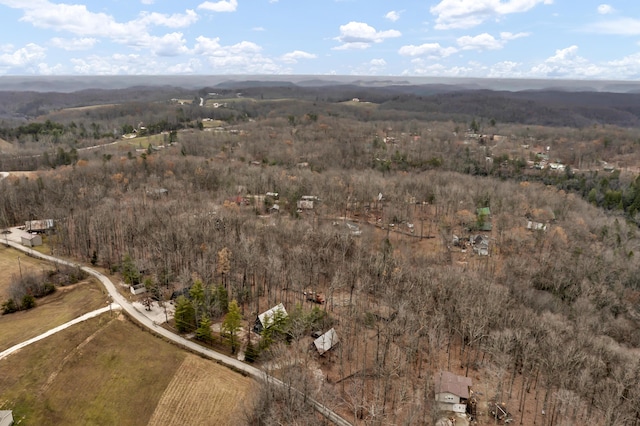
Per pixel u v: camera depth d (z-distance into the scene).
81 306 101.81
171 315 99.06
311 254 122.81
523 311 96.69
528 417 73.62
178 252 119.06
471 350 91.50
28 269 121.06
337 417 71.06
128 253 122.75
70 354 85.25
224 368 82.94
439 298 100.38
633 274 119.12
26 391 76.69
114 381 80.19
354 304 105.00
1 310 103.81
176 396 77.25
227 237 128.25
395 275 110.94
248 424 68.81
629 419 68.88
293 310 97.00
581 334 87.00
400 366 82.38
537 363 82.44
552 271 119.94
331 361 85.69
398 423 70.31
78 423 72.50
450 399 73.81
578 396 71.38
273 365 80.00
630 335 95.62
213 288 100.25
